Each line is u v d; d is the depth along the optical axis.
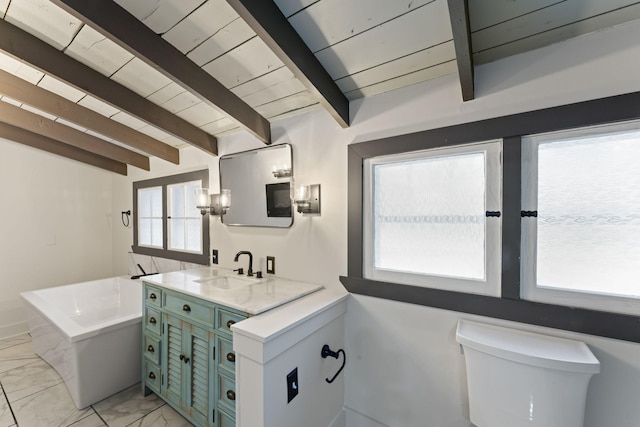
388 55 1.33
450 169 1.43
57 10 1.27
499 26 1.11
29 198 3.31
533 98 1.21
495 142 1.31
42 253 3.40
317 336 1.49
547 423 1.04
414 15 1.11
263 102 1.82
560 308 1.16
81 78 1.61
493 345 1.13
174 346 1.82
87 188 3.76
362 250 1.67
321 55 1.36
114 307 3.18
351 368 1.72
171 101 1.96
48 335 2.29
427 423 1.49
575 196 1.16
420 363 1.50
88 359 1.95
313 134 1.87
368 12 1.12
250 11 1.04
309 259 1.89
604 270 1.11
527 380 1.07
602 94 1.09
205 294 1.63
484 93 1.31
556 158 1.19
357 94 1.64
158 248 3.12
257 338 1.17
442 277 1.44
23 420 1.80
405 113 1.53
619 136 1.08
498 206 1.30
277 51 1.19
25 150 3.28
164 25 1.28
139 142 2.58
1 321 3.07
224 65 1.52
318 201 1.84
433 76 1.44
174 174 2.89
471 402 1.21
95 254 3.84
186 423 1.80
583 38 1.12
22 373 2.32
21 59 1.41
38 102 1.97
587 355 1.04
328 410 1.60
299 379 1.37
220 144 2.45
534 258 1.22
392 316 1.58
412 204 1.54
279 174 1.99
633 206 1.07
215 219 2.49
